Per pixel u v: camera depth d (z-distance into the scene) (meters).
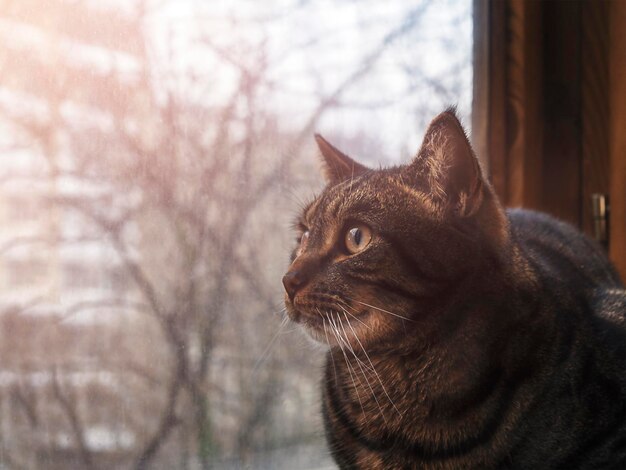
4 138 0.56
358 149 0.66
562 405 0.48
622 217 0.65
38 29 0.57
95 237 0.58
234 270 0.62
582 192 0.68
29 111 0.57
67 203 0.57
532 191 0.67
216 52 0.62
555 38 0.67
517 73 0.66
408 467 0.50
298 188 0.64
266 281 0.63
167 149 0.60
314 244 0.53
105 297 0.58
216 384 0.61
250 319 0.62
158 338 0.59
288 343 0.63
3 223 0.56
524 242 0.56
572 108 0.67
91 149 0.58
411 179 0.51
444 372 0.50
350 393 0.53
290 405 0.63
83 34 0.58
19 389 0.56
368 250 0.50
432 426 0.50
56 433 0.57
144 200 0.59
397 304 0.50
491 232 0.50
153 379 0.59
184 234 0.60
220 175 0.62
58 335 0.57
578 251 0.61
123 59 0.59
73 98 0.58
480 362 0.49
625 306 0.53
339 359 0.54
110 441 0.58
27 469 0.56
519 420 0.48
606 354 0.50
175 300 0.60
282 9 0.64
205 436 0.60
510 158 0.66
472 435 0.48
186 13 0.61
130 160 0.59
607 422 0.48
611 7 0.65
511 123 0.66
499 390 0.48
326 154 0.58
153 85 0.60
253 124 0.63
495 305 0.49
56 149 0.57
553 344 0.49
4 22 0.56
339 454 0.53
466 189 0.49
